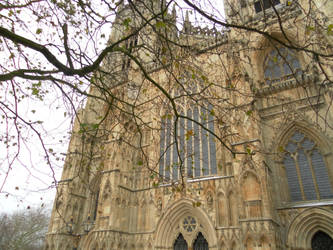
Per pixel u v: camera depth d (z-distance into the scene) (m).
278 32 37.62
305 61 34.69
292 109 32.09
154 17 12.48
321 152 29.39
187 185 33.25
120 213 34.75
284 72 36.47
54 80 13.10
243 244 24.77
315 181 28.61
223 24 11.10
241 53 36.97
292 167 30.45
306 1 36.62
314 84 31.94
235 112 30.95
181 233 32.47
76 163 44.84
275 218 26.80
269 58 38.53
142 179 38.38
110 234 32.25
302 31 35.03
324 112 30.03
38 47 11.63
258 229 24.53
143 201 36.41
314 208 26.33
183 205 32.84
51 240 39.22
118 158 37.66
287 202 28.80
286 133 31.97
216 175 33.41
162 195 34.94
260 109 33.94
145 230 34.34
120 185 36.12
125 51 12.98
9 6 13.58
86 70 12.46
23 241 55.72
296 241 26.09
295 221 26.83
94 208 43.91
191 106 40.03
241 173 27.86
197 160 35.88
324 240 25.66
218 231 29.05
